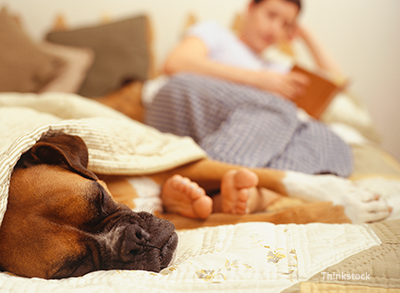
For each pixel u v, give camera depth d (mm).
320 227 1065
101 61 3045
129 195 1411
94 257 968
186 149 1538
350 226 1064
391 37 3838
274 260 873
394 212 1370
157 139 1613
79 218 986
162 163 1425
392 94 3947
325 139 1972
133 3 3658
